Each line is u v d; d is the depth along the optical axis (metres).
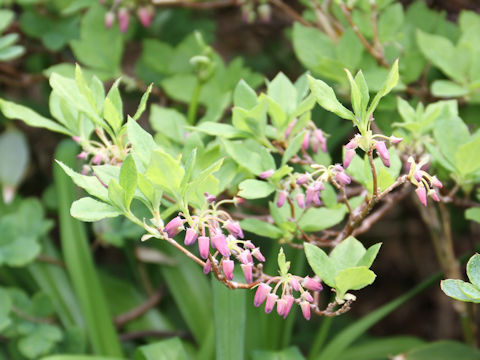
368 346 1.01
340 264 0.71
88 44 0.95
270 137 0.79
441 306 1.51
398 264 1.56
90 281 0.97
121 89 1.16
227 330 0.83
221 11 1.35
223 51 1.41
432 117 0.79
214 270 0.68
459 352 0.95
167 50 1.01
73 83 0.72
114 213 0.67
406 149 0.82
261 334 0.94
